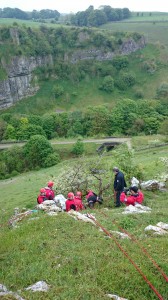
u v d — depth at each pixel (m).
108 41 178.50
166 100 138.75
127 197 18.36
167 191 22.84
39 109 153.12
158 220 13.72
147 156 60.47
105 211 15.77
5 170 83.38
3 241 11.42
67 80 169.62
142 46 189.12
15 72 153.50
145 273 8.88
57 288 8.15
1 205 35.03
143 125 111.81
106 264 9.30
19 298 7.71
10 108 151.75
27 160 85.56
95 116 114.12
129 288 8.43
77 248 10.20
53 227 12.07
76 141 96.62
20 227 12.70
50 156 83.44
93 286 8.26
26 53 158.25
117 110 117.25
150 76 174.25
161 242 10.73
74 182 23.94
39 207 16.17
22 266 9.37
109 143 92.62
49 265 9.30
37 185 45.50
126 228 12.66
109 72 174.50
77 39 176.50
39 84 163.88
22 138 108.12
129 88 168.12
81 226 12.12
